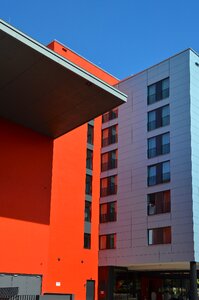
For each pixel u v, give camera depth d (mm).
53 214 33250
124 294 48156
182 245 40000
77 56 40500
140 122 47000
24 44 17859
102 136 50844
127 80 49500
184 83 43688
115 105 22422
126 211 45875
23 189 23594
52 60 18859
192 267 39219
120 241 45625
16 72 19531
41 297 22219
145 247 43094
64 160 35094
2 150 23141
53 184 33750
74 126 24547
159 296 51344
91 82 20422
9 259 22234
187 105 42781
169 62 45781
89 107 22562
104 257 46594
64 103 22125
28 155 24281
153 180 44156
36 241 23578
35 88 20797
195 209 40250
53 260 32438
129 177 46531
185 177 41219
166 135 44031
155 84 46594
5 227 22422
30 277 22969
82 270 34625
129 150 47344
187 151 41625
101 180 49438
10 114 23172
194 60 44469
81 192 35844
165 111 44812
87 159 39188
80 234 35031
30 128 24672
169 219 41656
